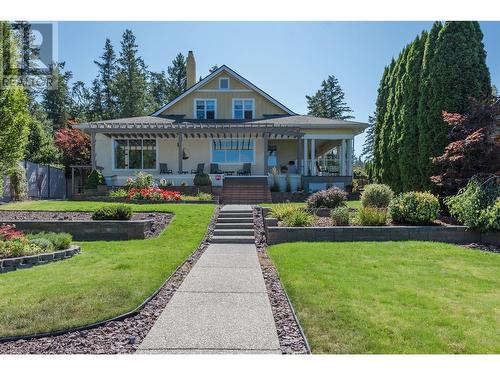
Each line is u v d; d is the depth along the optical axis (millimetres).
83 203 14336
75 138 26984
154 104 52812
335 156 34250
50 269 6500
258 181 18750
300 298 4859
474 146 10070
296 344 3723
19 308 4441
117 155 22375
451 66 11523
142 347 3639
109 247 8789
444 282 5633
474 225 9211
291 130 19484
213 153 22406
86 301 4699
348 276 5926
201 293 5336
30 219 11086
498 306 4586
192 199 15234
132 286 5328
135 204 14125
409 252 7801
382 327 3936
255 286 5699
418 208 9961
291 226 10000
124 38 47250
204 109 23938
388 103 15719
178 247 8695
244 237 9984
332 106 54938
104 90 47781
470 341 3654
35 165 22031
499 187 9391
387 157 15453
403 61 14664
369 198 11688
